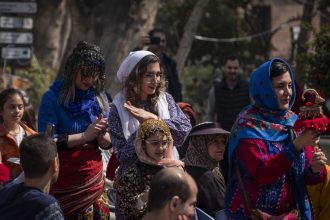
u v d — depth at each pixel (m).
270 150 6.23
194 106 25.72
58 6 18.64
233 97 12.91
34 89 18.62
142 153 6.78
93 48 7.58
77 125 7.61
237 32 26.08
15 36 16.84
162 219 5.12
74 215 7.53
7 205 5.89
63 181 7.44
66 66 7.61
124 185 6.79
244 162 6.25
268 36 26.55
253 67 25.81
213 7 25.94
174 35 25.70
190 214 5.13
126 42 16.39
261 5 30.53
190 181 5.15
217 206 7.72
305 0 20.53
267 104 6.27
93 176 7.54
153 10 16.62
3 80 17.39
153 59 7.18
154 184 5.14
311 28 14.00
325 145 8.13
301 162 6.37
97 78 7.68
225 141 7.87
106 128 7.39
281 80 6.23
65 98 7.59
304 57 11.73
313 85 10.73
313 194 7.39
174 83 11.70
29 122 8.98
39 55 18.84
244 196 6.28
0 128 8.17
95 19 17.33
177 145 7.24
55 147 6.05
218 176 7.87
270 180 6.11
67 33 19.44
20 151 5.99
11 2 16.56
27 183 6.00
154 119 6.80
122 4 16.56
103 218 7.71
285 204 6.34
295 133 6.31
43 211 5.84
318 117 6.07
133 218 6.79
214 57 26.08
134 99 7.21
